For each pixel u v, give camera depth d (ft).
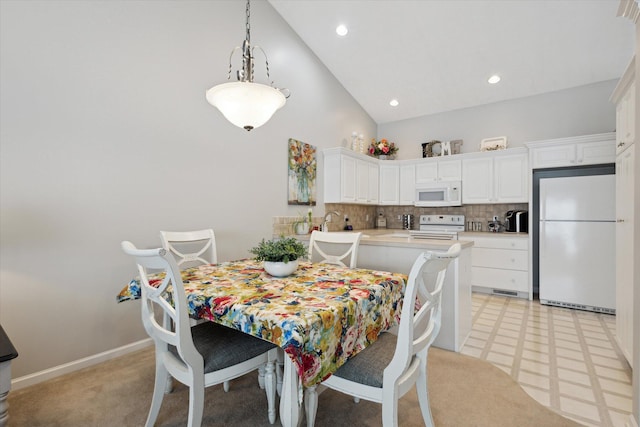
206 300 4.38
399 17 11.34
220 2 9.78
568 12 10.09
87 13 7.02
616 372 6.97
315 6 11.44
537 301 12.75
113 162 7.46
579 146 12.16
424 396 4.78
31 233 6.33
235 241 10.27
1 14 5.96
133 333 7.92
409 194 16.92
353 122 16.42
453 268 7.99
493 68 13.07
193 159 9.09
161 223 8.37
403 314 3.83
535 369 7.11
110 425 5.21
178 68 8.71
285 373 3.81
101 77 7.25
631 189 6.63
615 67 12.20
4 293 6.04
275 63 11.75
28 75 6.25
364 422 5.30
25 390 6.15
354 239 7.62
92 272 7.16
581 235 11.48
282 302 4.17
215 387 6.37
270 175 11.56
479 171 14.90
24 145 6.23
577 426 5.22
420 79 14.47
